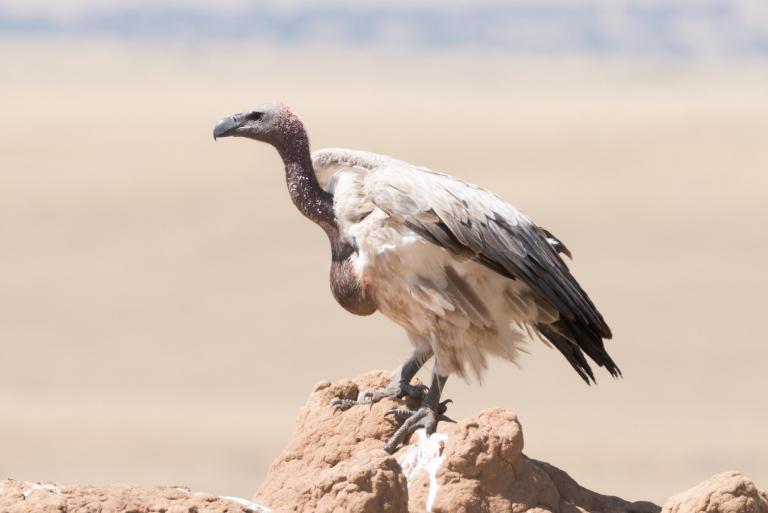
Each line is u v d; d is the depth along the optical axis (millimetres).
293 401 39219
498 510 8578
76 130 72812
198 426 36000
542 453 33094
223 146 67250
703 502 8141
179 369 41688
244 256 51250
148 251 52125
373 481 7773
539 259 9906
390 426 9594
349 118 81312
